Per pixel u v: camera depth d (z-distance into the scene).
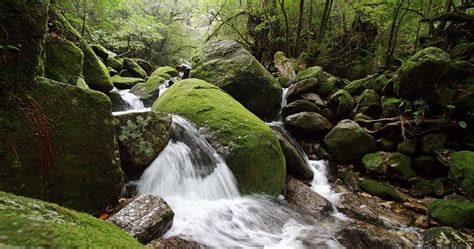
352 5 12.06
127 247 1.18
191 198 4.71
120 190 3.93
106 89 9.16
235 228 4.28
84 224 1.30
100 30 15.47
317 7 13.91
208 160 5.28
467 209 5.15
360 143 7.72
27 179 3.04
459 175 5.91
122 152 4.38
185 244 3.51
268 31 14.72
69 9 11.74
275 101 9.34
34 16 3.14
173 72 14.12
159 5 23.58
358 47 12.41
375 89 8.84
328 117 8.98
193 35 26.25
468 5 9.55
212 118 6.05
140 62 16.50
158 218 3.45
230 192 5.18
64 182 3.35
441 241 4.41
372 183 6.85
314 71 10.12
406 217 5.59
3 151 2.87
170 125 5.06
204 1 16.20
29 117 3.08
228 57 9.27
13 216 1.02
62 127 3.37
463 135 6.85
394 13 10.89
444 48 9.02
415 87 6.93
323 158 8.04
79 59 7.10
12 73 2.96
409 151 7.08
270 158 5.92
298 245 4.15
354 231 4.61
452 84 7.14
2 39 2.89
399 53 12.25
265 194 5.57
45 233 0.97
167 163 4.80
